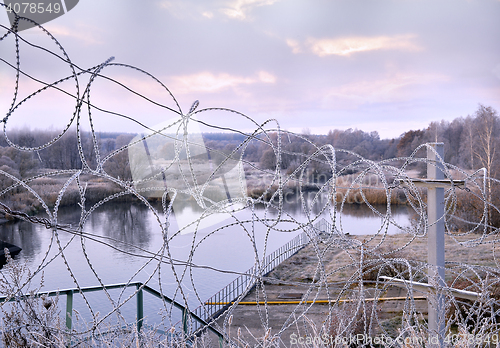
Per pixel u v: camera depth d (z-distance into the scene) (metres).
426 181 4.33
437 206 4.48
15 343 2.38
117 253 19.45
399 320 8.55
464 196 14.21
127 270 17.03
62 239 24.39
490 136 35.19
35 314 2.47
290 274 16.25
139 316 3.31
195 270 16.56
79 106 1.97
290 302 12.48
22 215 1.97
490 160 34.75
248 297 13.52
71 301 2.96
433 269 3.22
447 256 12.50
